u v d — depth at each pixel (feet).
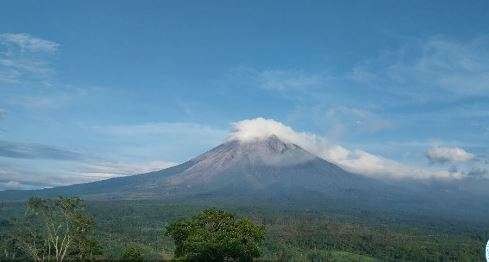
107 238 629.51
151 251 519.60
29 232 327.26
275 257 563.89
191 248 287.69
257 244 311.47
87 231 314.55
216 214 312.09
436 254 647.15
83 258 316.40
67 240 308.19
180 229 310.24
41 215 307.78
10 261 308.19
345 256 619.67
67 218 303.27
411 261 631.97
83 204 313.73
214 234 294.25
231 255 294.87
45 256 315.78
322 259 595.06
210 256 289.74
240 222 307.99
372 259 622.54
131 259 331.77
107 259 328.90
